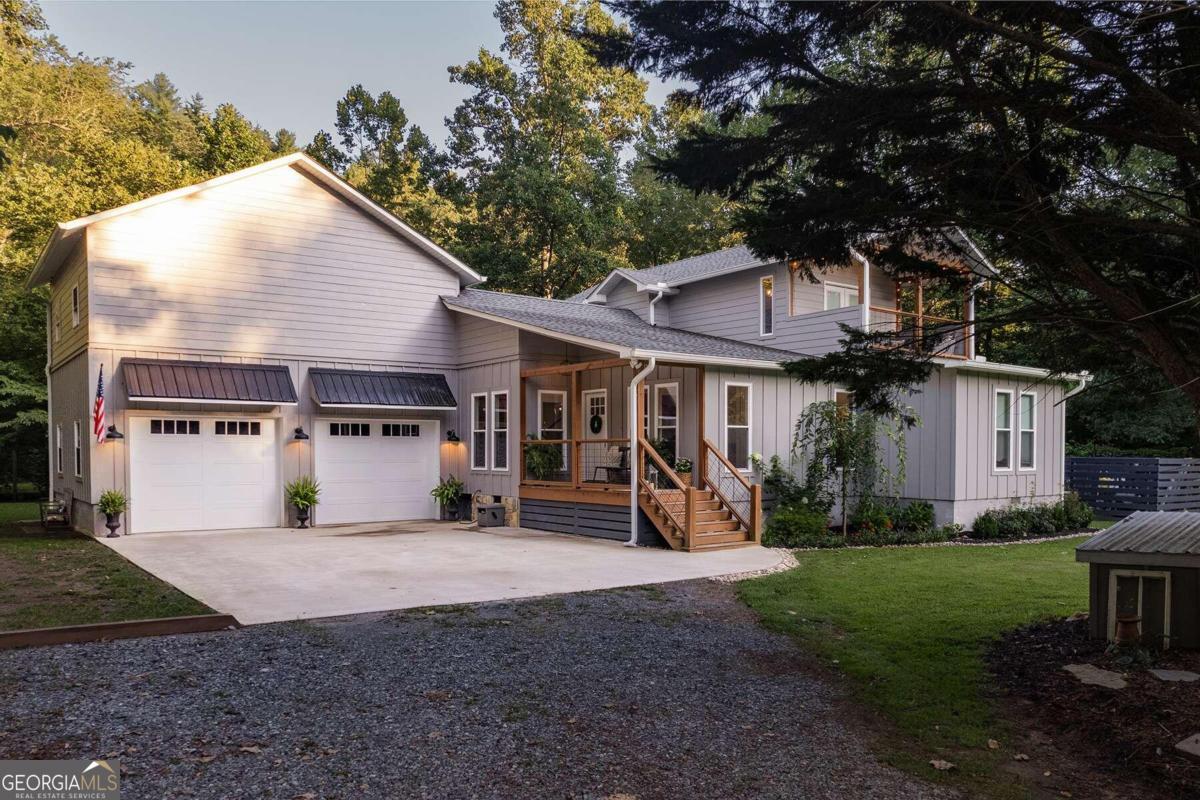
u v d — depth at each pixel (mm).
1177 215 4703
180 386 13773
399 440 16656
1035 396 16531
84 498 14188
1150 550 5746
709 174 5508
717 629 7047
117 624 6500
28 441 22562
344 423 15984
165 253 14133
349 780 3809
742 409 14328
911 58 4855
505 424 15773
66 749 4094
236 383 14383
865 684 5465
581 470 14164
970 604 7934
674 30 4750
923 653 6207
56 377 17641
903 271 6430
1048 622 7000
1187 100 4430
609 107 34469
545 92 32875
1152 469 17578
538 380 15484
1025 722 4766
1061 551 12367
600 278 29234
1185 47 4062
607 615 7543
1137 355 5680
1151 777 3955
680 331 18531
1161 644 5766
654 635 6789
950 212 5133
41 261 15922
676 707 4969
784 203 5703
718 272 18359
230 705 4816
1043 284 5848
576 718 4730
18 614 7090
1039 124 4734
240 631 6727
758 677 5625
